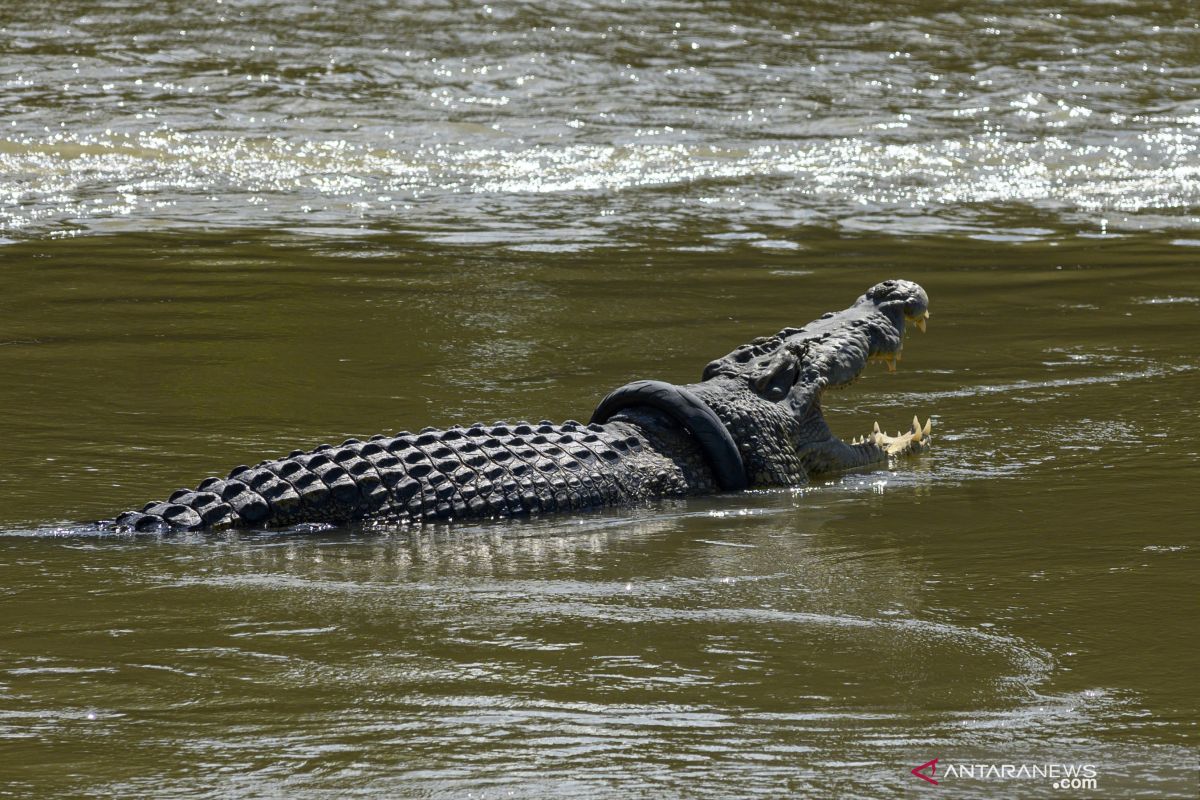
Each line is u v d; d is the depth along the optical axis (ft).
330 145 216.13
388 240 164.96
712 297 139.44
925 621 61.11
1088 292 145.28
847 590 65.67
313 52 257.96
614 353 118.73
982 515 79.10
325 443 93.35
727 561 70.54
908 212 189.26
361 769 46.37
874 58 271.90
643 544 73.77
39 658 56.13
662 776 45.88
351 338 122.72
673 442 87.20
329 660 56.03
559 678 54.24
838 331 94.63
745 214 184.96
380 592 64.95
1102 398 106.32
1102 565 69.10
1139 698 52.47
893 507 81.41
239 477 78.23
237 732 49.21
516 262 154.30
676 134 227.81
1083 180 212.02
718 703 51.83
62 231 166.81
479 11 281.95
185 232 167.53
